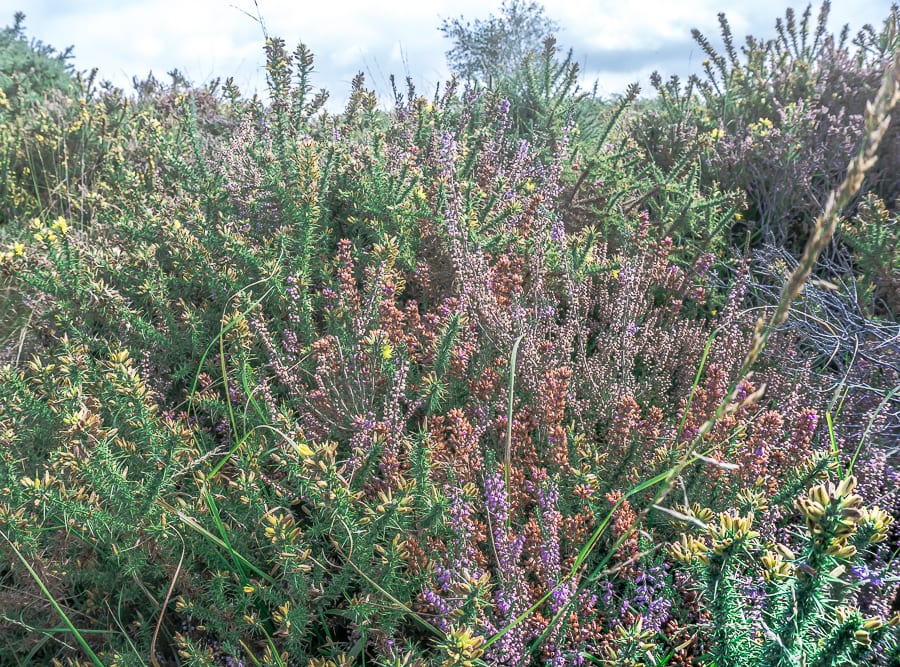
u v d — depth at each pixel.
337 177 3.43
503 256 2.95
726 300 3.50
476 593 1.65
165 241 3.16
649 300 3.30
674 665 1.70
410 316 2.76
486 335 2.64
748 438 2.19
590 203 4.01
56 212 4.53
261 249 3.11
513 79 6.07
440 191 3.18
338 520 1.83
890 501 2.12
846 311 3.09
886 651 1.31
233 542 1.98
